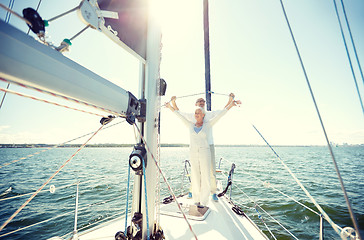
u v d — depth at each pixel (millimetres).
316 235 5383
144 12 1464
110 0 1096
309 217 6762
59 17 714
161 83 1616
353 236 871
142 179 1441
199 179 2639
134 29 1326
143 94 1462
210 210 2672
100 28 959
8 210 8375
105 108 968
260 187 11648
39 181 15164
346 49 830
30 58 535
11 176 18297
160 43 1578
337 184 13938
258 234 2018
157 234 1450
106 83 939
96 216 7098
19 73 521
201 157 2562
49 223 6590
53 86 637
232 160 34000
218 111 2965
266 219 6574
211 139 3281
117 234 1311
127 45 1230
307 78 854
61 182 14320
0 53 461
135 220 1332
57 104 812
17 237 5645
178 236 1938
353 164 30875
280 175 16453
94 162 33094
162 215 2445
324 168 24281
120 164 28938
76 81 718
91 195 10172
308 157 47125
